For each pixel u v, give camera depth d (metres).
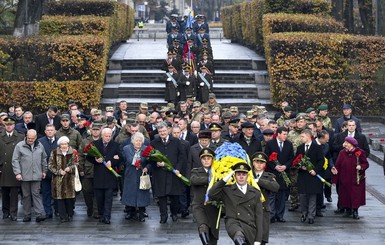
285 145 40.22
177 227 39.12
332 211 43.56
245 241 27.05
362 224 39.91
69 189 39.97
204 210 29.95
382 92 73.50
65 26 80.56
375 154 60.16
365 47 73.88
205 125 47.03
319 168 40.06
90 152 39.44
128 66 83.38
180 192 39.78
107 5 88.88
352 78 73.94
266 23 79.06
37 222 40.44
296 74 73.19
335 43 73.25
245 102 76.06
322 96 72.25
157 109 55.78
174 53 76.31
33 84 72.06
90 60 73.25
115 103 75.44
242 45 101.50
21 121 51.19
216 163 28.69
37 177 40.12
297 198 43.31
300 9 85.06
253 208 27.73
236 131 43.44
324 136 41.25
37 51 73.12
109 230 38.41
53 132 42.12
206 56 75.38
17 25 88.06
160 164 39.22
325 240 36.06
